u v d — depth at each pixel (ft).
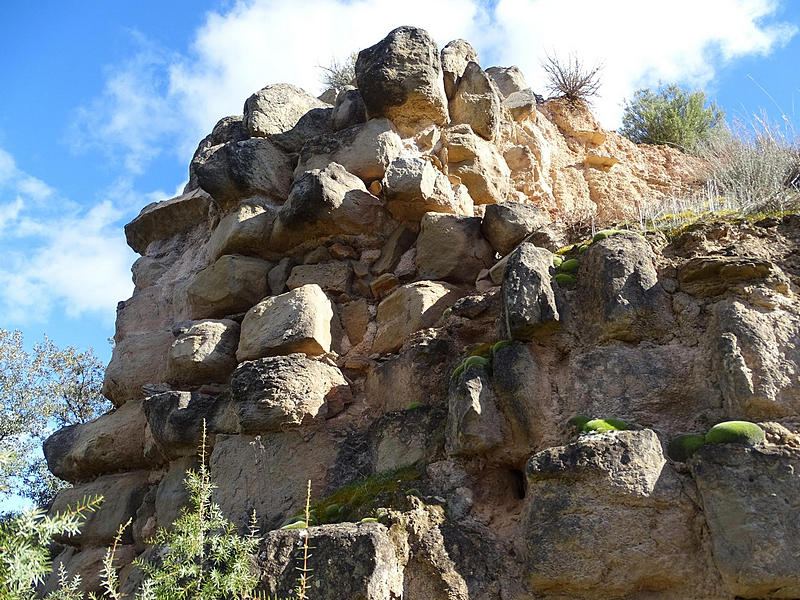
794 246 18.01
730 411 15.23
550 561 14.35
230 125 29.37
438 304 21.42
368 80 25.45
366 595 14.37
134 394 25.59
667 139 42.01
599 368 16.71
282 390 20.03
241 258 24.68
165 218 29.37
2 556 11.45
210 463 20.77
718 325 16.20
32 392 40.52
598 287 17.57
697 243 18.16
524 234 22.21
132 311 27.73
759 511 13.60
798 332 15.75
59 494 25.36
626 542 14.16
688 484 14.56
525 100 29.68
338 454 19.79
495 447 16.65
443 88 26.45
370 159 24.71
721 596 13.66
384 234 23.98
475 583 15.06
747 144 27.53
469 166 25.64
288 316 21.53
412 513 16.20
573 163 31.24
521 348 17.19
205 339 23.26
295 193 23.56
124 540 23.39
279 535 15.69
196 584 13.99
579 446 14.83
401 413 18.88
